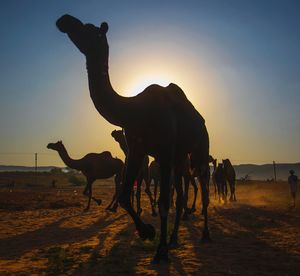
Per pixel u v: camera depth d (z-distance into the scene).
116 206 16.38
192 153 8.34
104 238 9.31
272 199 23.88
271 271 5.95
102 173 16.80
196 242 8.38
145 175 14.81
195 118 7.53
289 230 10.00
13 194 26.33
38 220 13.45
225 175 21.20
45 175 65.94
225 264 6.38
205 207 8.48
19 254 7.64
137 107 6.34
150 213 15.69
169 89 7.54
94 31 6.21
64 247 8.15
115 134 13.81
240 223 11.62
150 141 6.40
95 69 6.18
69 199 23.59
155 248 7.64
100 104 6.22
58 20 6.25
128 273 5.92
